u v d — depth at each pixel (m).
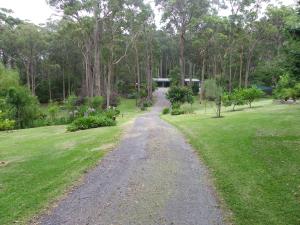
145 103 53.91
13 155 11.85
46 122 29.91
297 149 9.78
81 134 16.61
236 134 13.16
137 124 20.64
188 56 62.22
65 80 69.81
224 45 56.09
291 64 14.91
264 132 12.91
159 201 6.50
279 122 15.23
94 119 21.28
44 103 66.88
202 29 51.75
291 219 5.43
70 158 10.51
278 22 49.84
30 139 16.80
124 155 10.67
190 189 7.18
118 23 43.47
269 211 5.77
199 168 8.94
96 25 41.22
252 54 58.69
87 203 6.51
